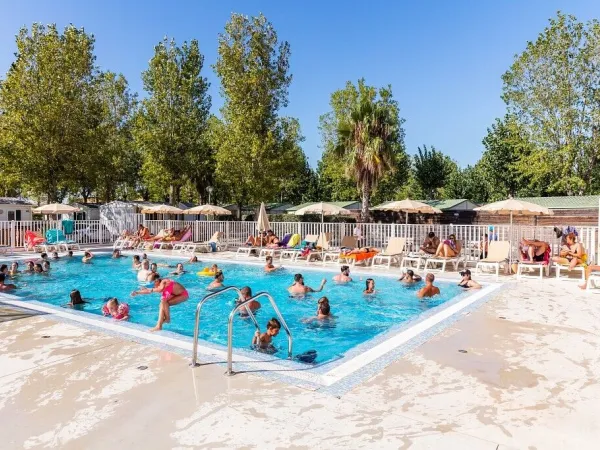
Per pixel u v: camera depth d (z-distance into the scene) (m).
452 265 15.86
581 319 7.46
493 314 7.86
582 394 4.24
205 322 9.07
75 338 6.36
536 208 14.02
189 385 4.52
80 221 26.23
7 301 9.45
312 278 14.27
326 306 9.12
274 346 6.80
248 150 29.00
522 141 32.84
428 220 31.98
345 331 8.30
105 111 35.72
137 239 24.12
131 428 3.60
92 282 14.20
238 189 30.83
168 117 32.62
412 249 18.12
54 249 21.41
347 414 3.82
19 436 3.49
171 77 32.50
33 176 27.20
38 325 7.18
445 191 46.62
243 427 3.59
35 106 26.64
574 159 30.61
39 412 3.91
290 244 19.45
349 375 4.79
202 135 35.69
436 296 11.15
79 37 28.86
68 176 28.84
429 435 3.43
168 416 3.80
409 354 5.53
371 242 19.38
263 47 29.86
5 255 20.08
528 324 7.11
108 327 7.04
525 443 3.30
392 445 3.28
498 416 3.77
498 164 36.72
